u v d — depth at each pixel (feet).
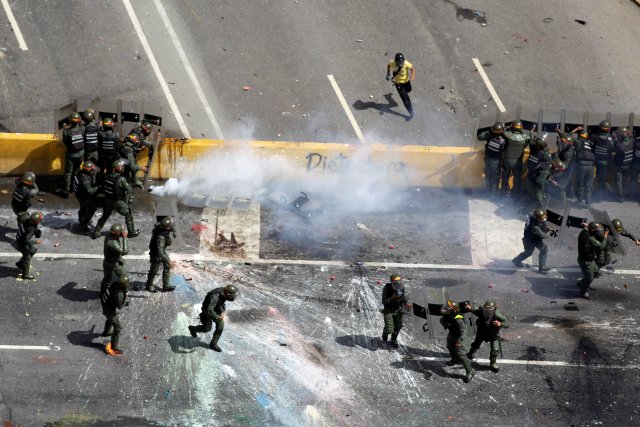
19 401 217.36
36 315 239.30
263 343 237.04
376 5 355.36
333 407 222.69
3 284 247.09
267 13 347.97
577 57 343.05
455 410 223.92
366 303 252.01
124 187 258.98
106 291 224.53
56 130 281.33
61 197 279.90
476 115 319.06
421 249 272.72
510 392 229.25
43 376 223.71
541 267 266.36
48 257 257.14
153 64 324.80
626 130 288.71
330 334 241.55
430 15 353.31
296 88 321.93
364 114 315.37
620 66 341.41
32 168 285.64
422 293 236.84
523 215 287.07
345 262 265.54
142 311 242.37
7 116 302.45
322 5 353.31
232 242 268.82
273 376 228.63
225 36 337.31
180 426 214.69
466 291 237.04
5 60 319.88
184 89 317.63
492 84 329.93
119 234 237.04
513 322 249.14
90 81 316.81
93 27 334.24
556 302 256.73
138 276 253.24
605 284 263.29
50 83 314.76
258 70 326.85
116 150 275.80
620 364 238.48
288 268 261.85
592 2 367.66
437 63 335.67
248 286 254.27
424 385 229.66
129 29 335.67
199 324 239.30
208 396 222.48
